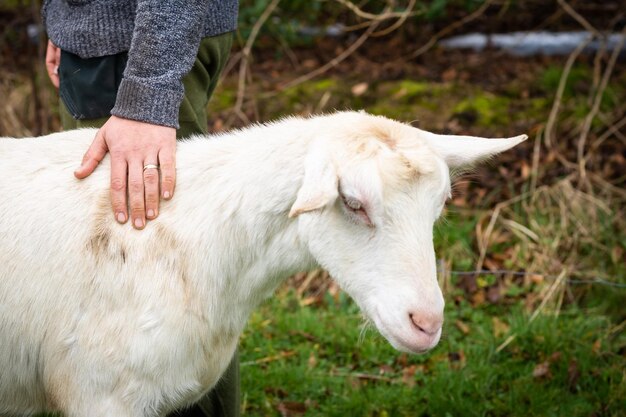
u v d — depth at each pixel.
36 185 2.60
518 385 3.87
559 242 4.96
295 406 3.72
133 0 2.74
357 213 2.39
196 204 2.57
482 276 4.79
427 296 2.40
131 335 2.50
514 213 5.16
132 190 2.52
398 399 3.78
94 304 2.52
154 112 2.55
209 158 2.62
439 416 3.70
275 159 2.53
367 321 2.61
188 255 2.54
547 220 5.11
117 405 2.57
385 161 2.38
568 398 3.80
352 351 4.19
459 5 7.17
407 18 6.92
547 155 5.60
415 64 6.50
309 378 3.90
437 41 6.79
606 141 5.68
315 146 2.38
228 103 6.03
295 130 2.56
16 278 2.54
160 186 2.57
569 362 4.04
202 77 2.96
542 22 6.94
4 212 2.56
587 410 3.73
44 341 2.57
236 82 6.27
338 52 6.73
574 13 6.04
